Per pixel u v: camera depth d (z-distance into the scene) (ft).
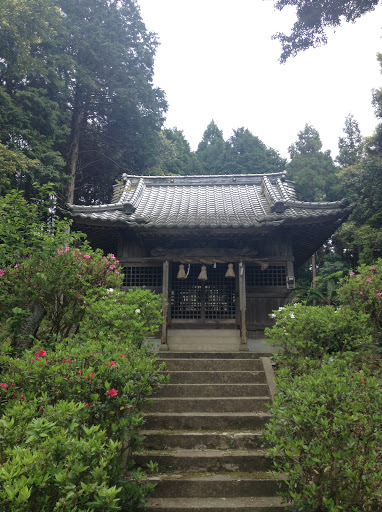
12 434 7.95
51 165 49.73
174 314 31.04
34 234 19.53
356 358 19.15
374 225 58.65
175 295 31.40
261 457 14.11
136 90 65.05
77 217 28.89
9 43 45.11
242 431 15.89
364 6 31.14
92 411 10.87
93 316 19.65
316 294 55.77
